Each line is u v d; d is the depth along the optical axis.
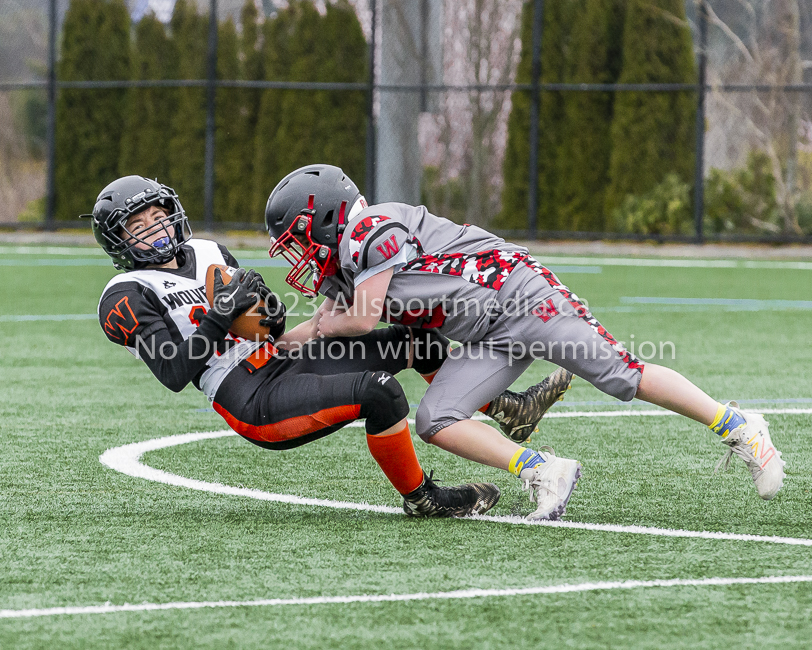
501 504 14.10
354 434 18.44
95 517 13.27
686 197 63.75
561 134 67.38
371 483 15.16
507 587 10.61
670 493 14.59
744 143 71.75
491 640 9.28
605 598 10.31
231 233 69.25
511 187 68.75
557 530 12.73
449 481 15.38
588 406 21.17
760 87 60.56
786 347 29.27
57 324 32.75
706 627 9.59
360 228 12.65
